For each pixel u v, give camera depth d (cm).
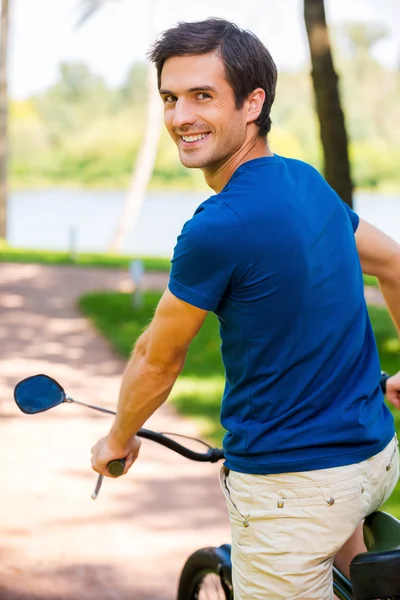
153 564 480
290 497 237
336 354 236
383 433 243
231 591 312
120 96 8731
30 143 8456
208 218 227
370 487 242
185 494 593
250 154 243
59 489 598
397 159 7756
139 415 249
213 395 849
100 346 1138
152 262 2134
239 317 231
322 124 1030
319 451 234
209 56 233
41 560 481
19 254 2211
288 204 231
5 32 2986
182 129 238
